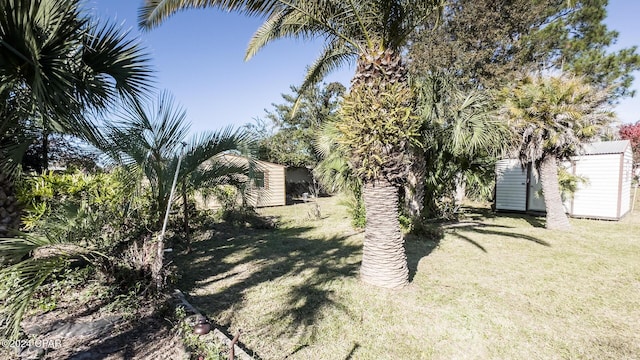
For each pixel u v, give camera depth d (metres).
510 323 3.21
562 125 7.27
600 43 14.34
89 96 3.19
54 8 2.61
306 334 3.05
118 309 3.41
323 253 6.06
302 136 21.00
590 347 2.80
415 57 14.08
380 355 2.70
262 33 5.21
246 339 2.96
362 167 4.00
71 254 3.39
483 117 6.63
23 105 3.17
